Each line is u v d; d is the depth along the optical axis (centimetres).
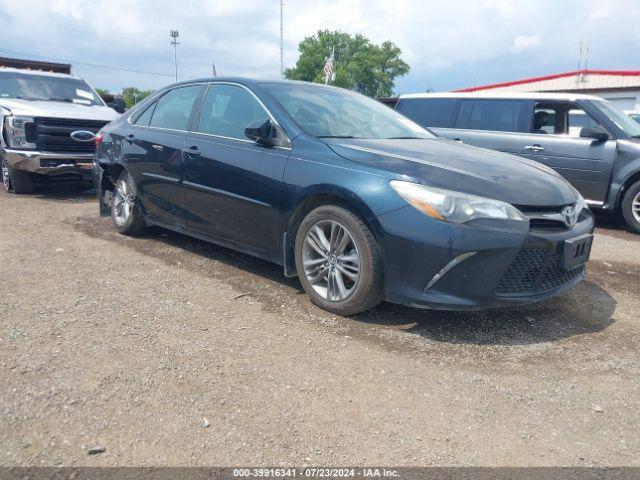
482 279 332
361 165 367
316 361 315
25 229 601
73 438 236
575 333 372
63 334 333
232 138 450
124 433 241
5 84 900
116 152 566
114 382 281
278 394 279
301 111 438
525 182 364
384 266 351
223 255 520
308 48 6631
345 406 271
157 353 315
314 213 382
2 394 264
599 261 574
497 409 276
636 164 721
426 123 909
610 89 2645
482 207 329
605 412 278
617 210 766
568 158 774
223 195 444
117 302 391
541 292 359
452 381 301
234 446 237
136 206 556
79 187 948
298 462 229
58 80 967
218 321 365
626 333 376
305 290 398
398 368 312
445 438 250
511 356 333
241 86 464
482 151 439
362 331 358
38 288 411
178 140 494
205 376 292
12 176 823
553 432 259
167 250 533
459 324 375
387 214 341
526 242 336
